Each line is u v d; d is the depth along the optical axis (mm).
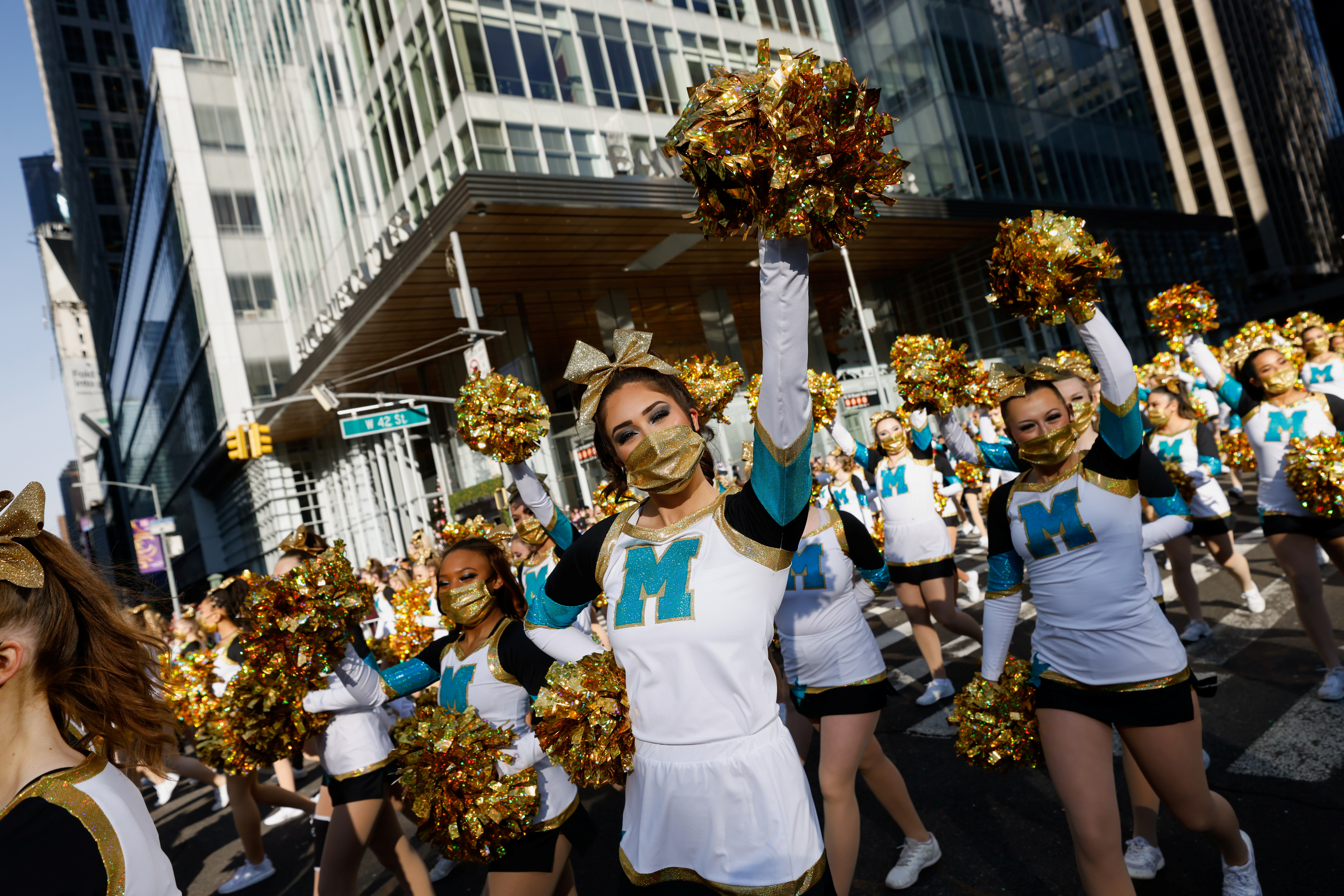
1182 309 4430
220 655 5168
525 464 3164
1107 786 2387
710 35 23984
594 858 4234
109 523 84125
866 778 3264
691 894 1618
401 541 28406
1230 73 68125
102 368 90312
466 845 2680
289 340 35312
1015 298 2471
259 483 35125
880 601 9258
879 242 26828
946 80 28953
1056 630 2520
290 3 28312
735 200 1385
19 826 1028
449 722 2721
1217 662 5004
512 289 21641
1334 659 4133
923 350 3785
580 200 17328
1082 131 33562
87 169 78500
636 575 1770
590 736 1785
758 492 1629
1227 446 6934
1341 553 4043
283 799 5105
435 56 19812
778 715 1705
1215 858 3031
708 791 1603
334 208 27297
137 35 59688
